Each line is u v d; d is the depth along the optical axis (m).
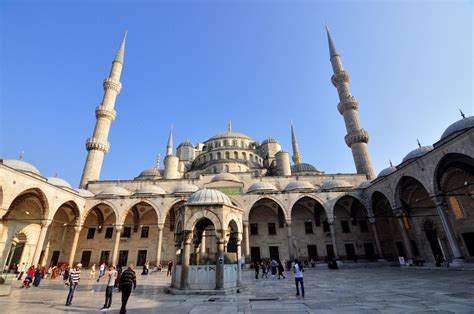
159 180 43.44
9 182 23.89
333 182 37.62
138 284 18.98
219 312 9.12
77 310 10.07
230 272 14.58
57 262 36.31
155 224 40.16
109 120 48.72
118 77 52.62
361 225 39.50
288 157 48.47
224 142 60.47
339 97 51.06
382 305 9.61
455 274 18.03
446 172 26.70
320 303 10.39
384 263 32.19
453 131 25.16
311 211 40.53
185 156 59.62
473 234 24.28
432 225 29.33
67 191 31.91
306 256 37.91
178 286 14.19
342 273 24.84
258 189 37.22
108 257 37.97
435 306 9.03
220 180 38.69
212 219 14.56
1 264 27.55
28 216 31.08
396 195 28.97
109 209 39.75
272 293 13.41
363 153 44.78
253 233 39.22
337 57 53.88
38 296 13.99
